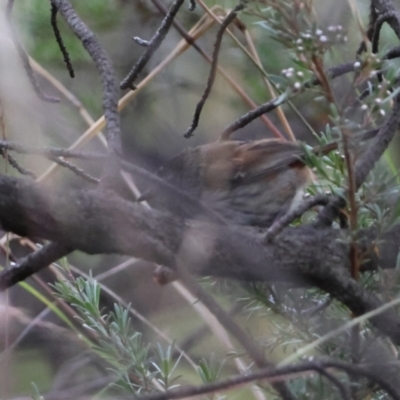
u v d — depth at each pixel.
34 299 9.28
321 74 3.72
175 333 8.23
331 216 4.25
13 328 8.30
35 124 8.48
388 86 3.75
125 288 8.98
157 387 4.76
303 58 3.72
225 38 10.39
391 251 4.38
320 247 4.12
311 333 4.52
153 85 11.20
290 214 4.05
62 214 3.62
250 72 10.20
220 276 4.11
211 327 5.99
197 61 10.94
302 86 3.77
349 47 7.96
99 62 4.96
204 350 7.43
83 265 9.43
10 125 8.34
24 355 8.59
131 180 6.43
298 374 4.04
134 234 3.77
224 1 9.82
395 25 5.01
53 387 7.74
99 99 10.20
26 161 8.26
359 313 4.09
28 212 3.58
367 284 4.35
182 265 3.76
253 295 4.65
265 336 5.29
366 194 4.30
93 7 10.62
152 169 10.66
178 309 8.65
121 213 3.75
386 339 4.62
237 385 3.81
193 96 11.16
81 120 9.58
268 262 4.03
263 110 5.57
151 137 11.01
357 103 4.18
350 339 4.26
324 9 8.27
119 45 11.09
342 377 4.37
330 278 4.07
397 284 4.38
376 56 3.73
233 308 5.29
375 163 4.37
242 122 5.66
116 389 5.03
